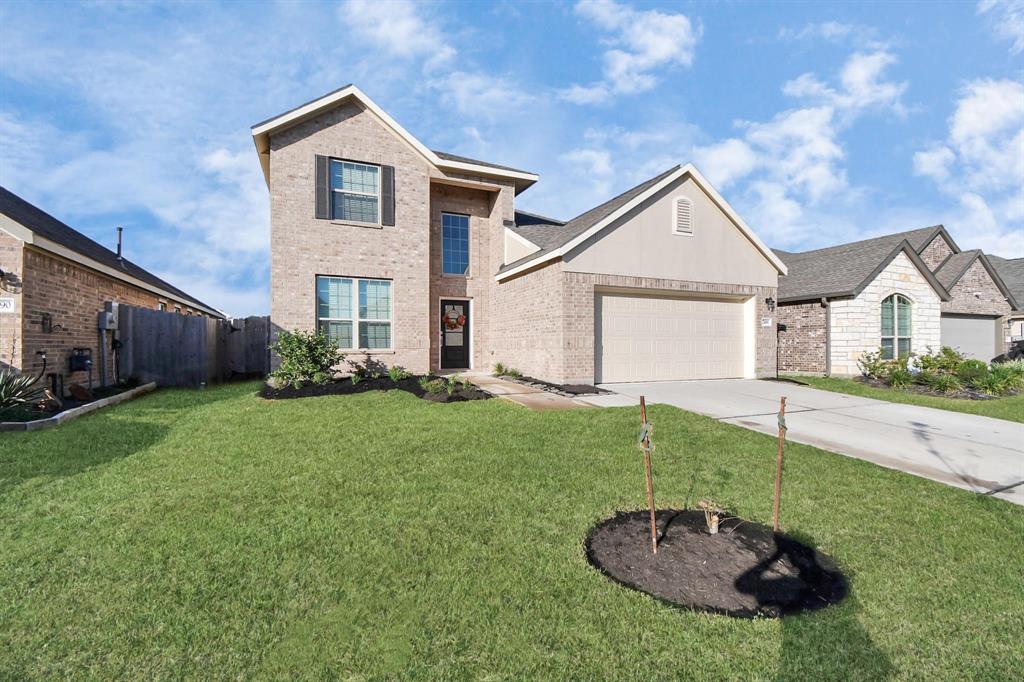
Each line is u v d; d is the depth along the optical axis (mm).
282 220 11336
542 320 11500
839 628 2496
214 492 4219
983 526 3707
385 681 2092
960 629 2512
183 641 2322
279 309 11281
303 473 4734
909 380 11766
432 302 13812
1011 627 2531
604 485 4465
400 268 12531
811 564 3127
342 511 3830
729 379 12805
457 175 13352
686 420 7090
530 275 12086
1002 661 2285
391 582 2832
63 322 9281
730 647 2336
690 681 2119
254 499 4066
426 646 2311
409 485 4406
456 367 14141
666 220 11961
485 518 3717
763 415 7988
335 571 2936
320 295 11805
